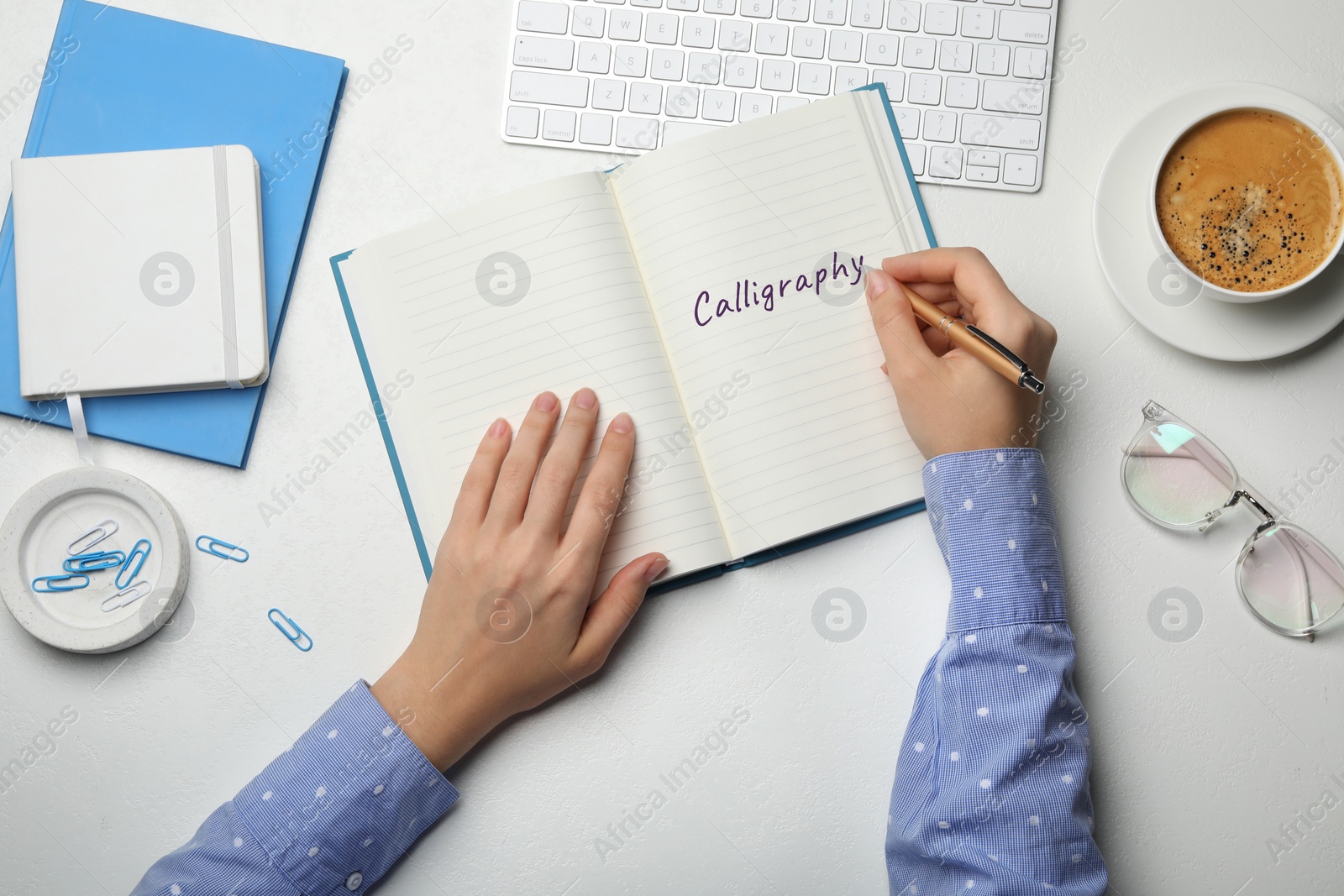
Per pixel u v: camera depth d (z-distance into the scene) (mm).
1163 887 747
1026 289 799
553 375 754
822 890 749
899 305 715
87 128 801
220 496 782
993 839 624
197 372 762
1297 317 751
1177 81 816
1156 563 778
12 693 766
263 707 768
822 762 758
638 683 764
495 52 813
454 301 763
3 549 744
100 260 767
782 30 790
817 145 770
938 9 791
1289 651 766
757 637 769
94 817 758
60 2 825
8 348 779
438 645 714
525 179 804
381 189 806
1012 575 671
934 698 687
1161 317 758
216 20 819
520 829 750
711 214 758
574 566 708
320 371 788
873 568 771
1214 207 750
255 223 774
